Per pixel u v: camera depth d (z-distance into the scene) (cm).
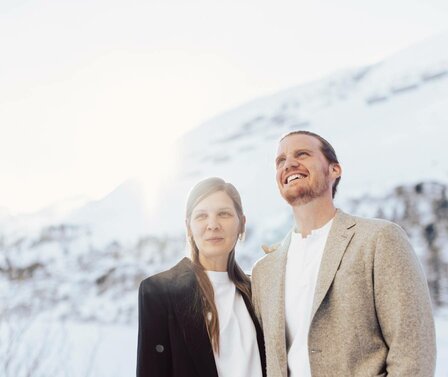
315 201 159
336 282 145
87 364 477
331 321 144
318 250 158
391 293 138
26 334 463
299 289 157
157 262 797
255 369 164
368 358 139
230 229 171
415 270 140
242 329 167
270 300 162
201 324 162
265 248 183
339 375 139
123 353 526
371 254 143
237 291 175
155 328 163
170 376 161
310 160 159
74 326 621
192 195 175
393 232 144
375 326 141
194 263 172
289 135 166
